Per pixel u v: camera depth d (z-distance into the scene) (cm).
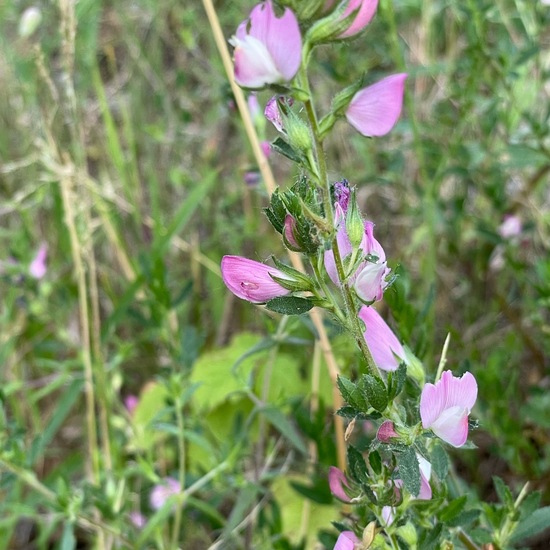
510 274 45
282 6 18
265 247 48
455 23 48
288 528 35
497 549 24
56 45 47
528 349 44
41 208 51
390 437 19
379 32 44
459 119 40
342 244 20
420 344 26
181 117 51
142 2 56
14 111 56
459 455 37
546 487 34
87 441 41
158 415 32
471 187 49
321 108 48
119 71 61
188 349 35
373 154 47
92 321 38
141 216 47
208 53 58
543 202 49
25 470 31
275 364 38
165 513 31
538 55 43
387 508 22
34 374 47
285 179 49
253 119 33
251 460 36
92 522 31
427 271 41
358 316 21
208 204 50
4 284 50
